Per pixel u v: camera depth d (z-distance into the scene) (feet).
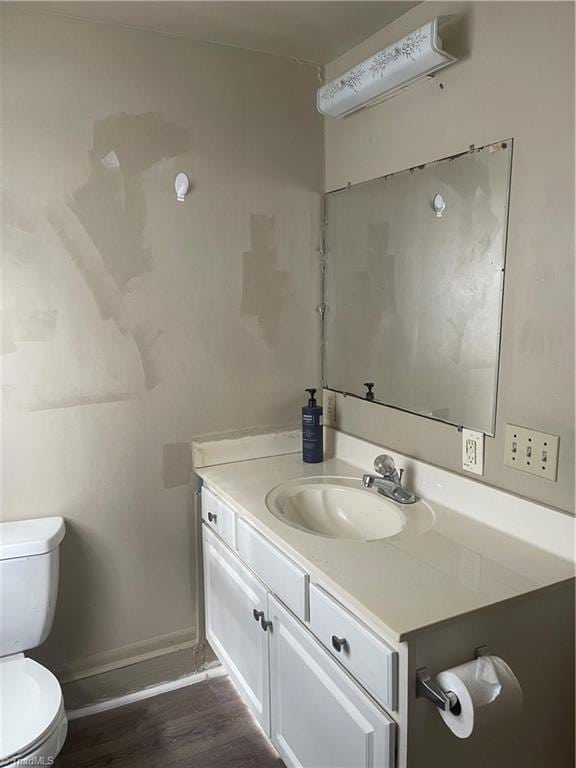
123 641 7.25
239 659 6.50
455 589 4.27
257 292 7.39
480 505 5.42
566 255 4.52
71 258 6.42
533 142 4.72
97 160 6.41
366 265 6.89
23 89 6.04
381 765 4.09
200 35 6.61
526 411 4.96
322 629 4.71
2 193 6.07
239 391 7.45
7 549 5.91
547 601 4.38
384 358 6.69
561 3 4.43
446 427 5.85
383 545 5.00
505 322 5.08
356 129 6.92
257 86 7.09
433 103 5.73
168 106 6.66
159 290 6.87
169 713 7.10
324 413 7.84
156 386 7.00
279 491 6.40
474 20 5.18
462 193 5.45
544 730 4.60
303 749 5.22
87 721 6.97
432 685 3.84
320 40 6.72
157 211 6.75
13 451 6.43
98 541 6.95
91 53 6.27
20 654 6.13
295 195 7.48
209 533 7.07
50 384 6.49
